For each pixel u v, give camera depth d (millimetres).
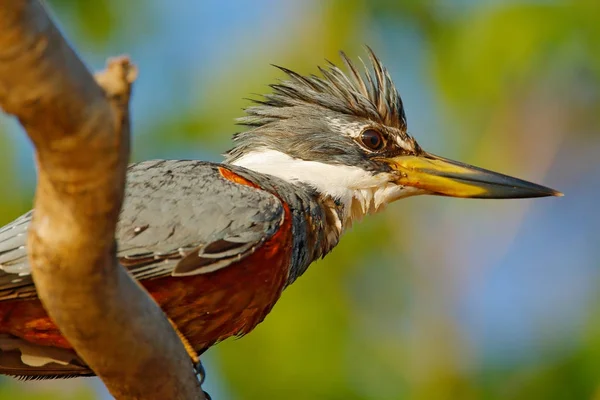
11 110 4715
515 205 14750
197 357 8352
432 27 13875
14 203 12461
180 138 13500
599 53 13406
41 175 5047
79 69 4738
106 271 5480
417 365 13281
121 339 5926
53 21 4684
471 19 13711
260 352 12289
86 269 5375
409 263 14172
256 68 13750
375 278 13664
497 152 14438
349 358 12578
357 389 12500
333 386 12180
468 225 14664
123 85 4875
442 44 13789
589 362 12805
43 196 5133
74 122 4789
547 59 13609
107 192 5066
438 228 14523
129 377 6242
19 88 4637
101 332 5809
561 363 13008
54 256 5301
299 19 14078
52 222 5199
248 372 12211
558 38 13344
